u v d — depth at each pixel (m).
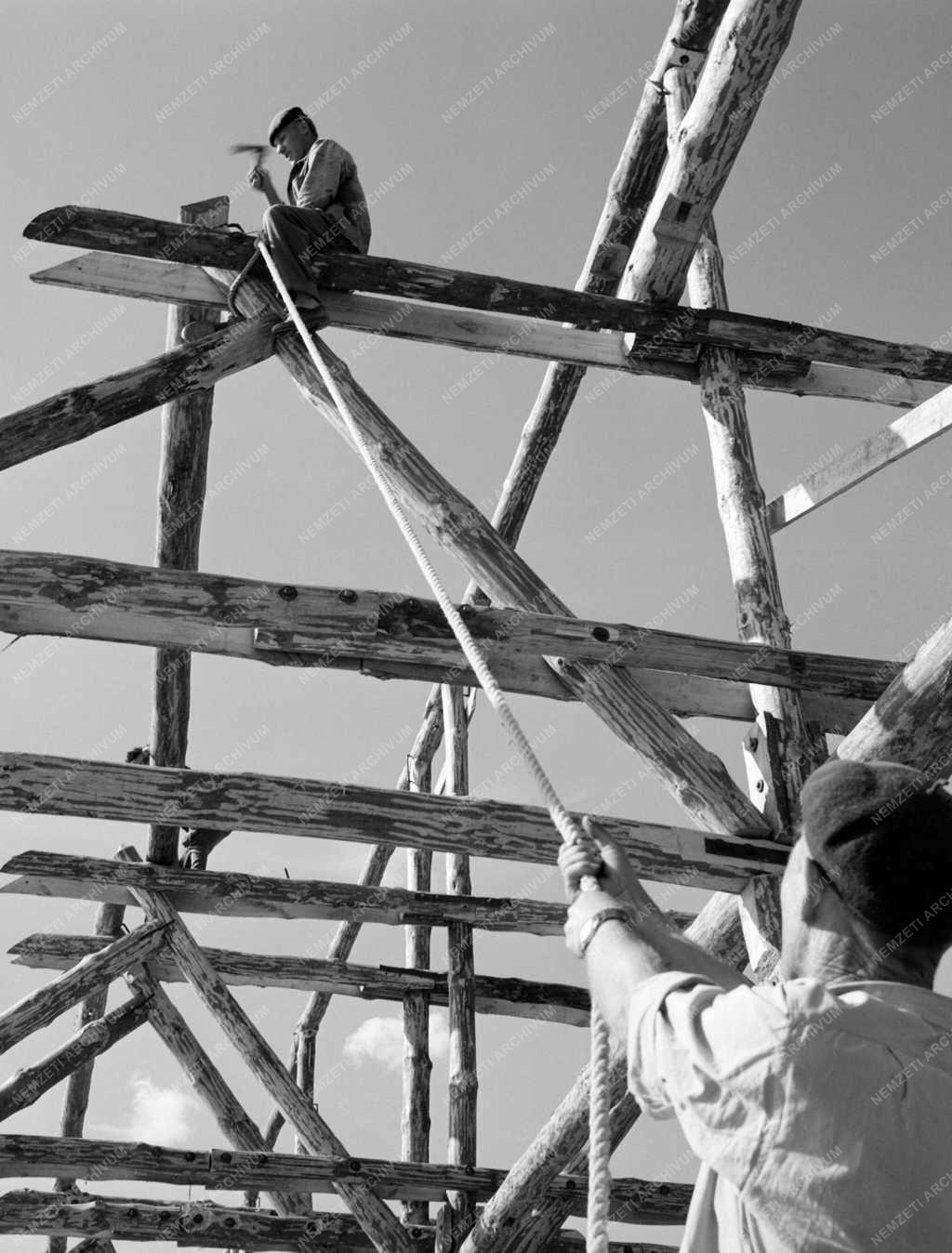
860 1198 1.33
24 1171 8.61
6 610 5.14
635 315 6.66
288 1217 9.08
